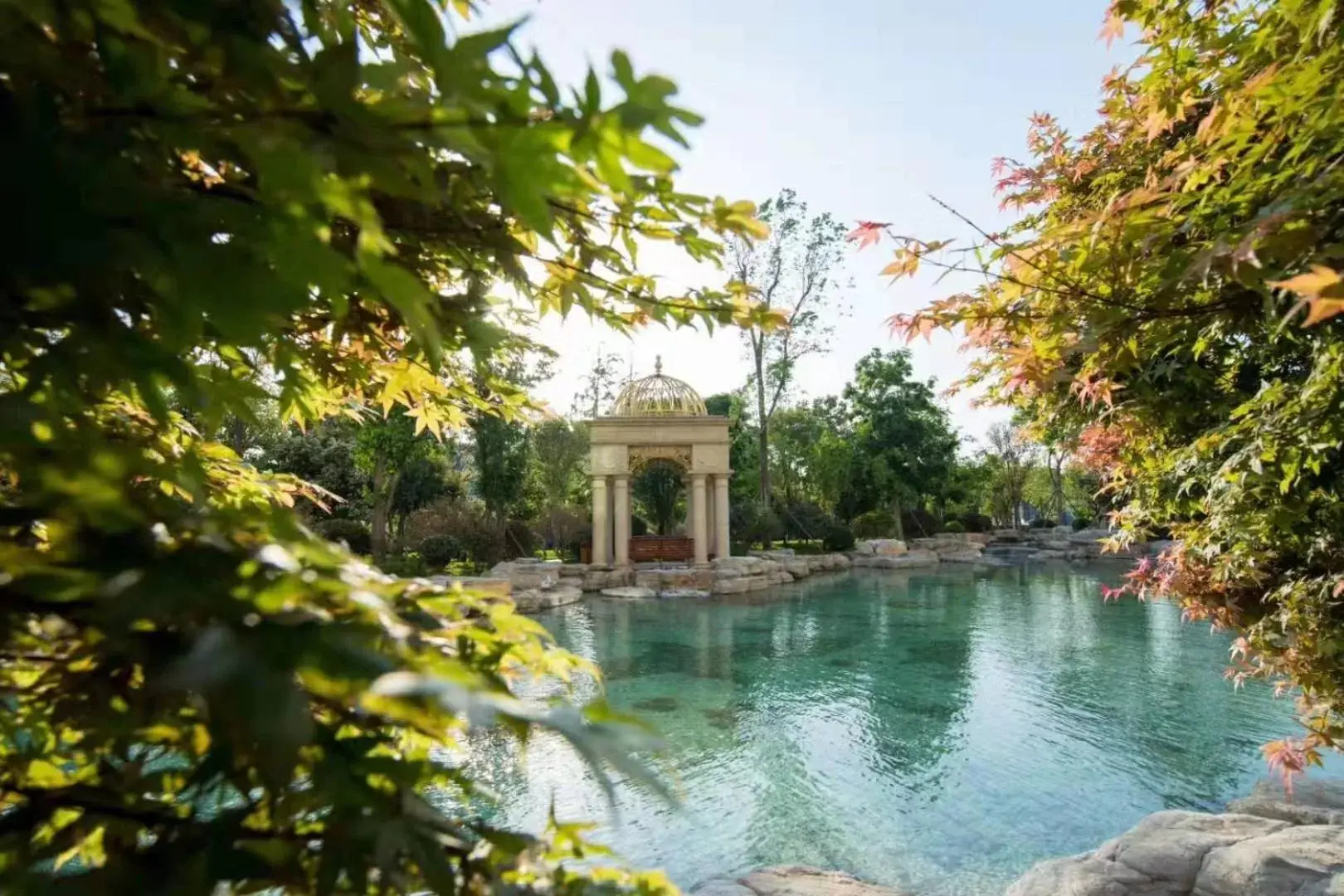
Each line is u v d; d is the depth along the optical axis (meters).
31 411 0.68
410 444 25.34
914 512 46.41
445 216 1.22
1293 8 2.05
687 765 8.88
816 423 47.38
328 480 27.36
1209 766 8.95
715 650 15.61
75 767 1.11
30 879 0.68
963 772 8.73
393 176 0.69
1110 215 2.31
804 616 20.19
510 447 28.98
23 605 0.67
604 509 27.09
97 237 0.63
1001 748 9.58
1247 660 4.86
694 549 28.05
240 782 0.78
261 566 0.71
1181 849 5.78
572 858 1.06
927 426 42.53
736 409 43.47
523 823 6.62
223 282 0.68
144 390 0.76
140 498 0.74
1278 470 3.45
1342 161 1.94
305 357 1.66
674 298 1.56
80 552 0.69
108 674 0.85
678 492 38.06
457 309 1.51
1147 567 5.09
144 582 0.65
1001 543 44.31
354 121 0.67
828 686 12.67
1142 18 3.02
